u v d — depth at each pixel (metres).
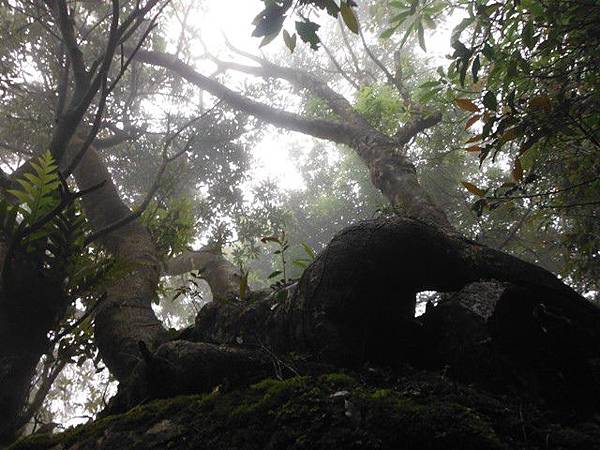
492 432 1.59
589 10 3.13
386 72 9.23
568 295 2.51
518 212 9.15
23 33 7.41
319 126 7.61
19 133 8.30
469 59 2.99
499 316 2.25
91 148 7.00
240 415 1.92
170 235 6.19
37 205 3.83
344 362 2.45
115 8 4.18
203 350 2.49
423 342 2.54
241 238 10.98
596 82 3.28
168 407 2.22
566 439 1.66
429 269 2.68
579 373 2.10
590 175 4.34
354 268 2.56
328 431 1.68
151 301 5.30
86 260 4.36
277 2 2.02
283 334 2.79
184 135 11.24
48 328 4.09
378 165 6.38
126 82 10.71
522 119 2.96
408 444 1.57
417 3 3.41
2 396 3.82
